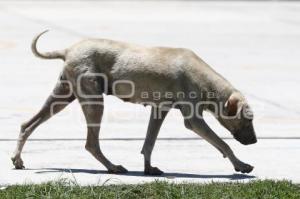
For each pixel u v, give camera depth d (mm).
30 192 19312
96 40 21922
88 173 21766
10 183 20422
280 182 20656
